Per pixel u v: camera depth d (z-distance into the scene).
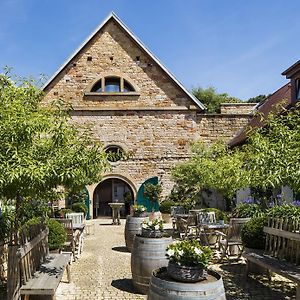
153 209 18.81
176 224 13.44
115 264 8.60
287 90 16.95
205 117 19.95
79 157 5.27
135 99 19.53
